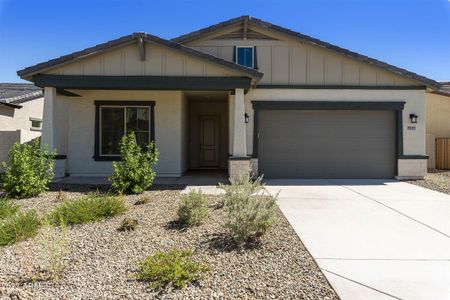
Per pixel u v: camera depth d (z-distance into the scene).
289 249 4.52
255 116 11.80
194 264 3.85
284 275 3.74
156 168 12.27
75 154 12.18
